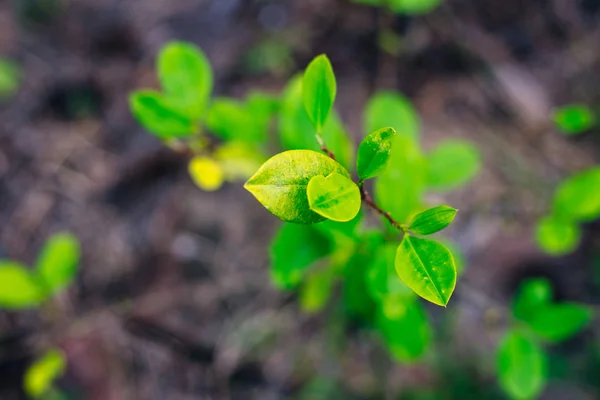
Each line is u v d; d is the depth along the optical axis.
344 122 0.64
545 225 0.40
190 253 0.60
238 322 0.58
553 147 0.65
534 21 0.71
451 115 0.66
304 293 0.42
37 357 0.56
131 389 0.56
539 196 0.61
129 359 0.57
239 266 0.59
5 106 0.68
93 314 0.57
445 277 0.27
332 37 0.68
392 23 0.65
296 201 0.26
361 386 0.55
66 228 0.62
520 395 0.38
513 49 0.70
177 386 0.56
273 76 0.67
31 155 0.65
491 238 0.60
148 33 0.71
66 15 0.73
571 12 0.71
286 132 0.36
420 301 0.57
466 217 0.60
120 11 0.72
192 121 0.35
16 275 0.44
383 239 0.34
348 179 0.26
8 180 0.64
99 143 0.66
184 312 0.58
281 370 0.56
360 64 0.67
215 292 0.58
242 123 0.37
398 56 0.67
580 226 0.61
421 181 0.34
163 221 0.61
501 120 0.66
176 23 0.71
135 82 0.68
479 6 0.71
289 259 0.35
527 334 0.39
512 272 0.59
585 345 0.57
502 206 0.60
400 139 0.34
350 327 0.56
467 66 0.68
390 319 0.36
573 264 0.59
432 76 0.68
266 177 0.26
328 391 0.55
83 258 0.60
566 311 0.38
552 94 0.68
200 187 0.62
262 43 0.68
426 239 0.27
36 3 0.73
